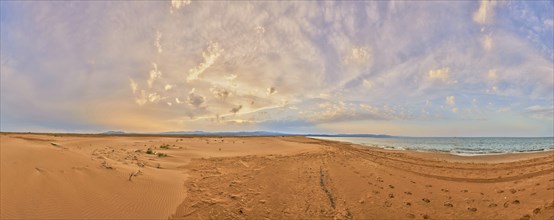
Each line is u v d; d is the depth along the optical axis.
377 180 10.84
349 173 12.34
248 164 14.55
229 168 13.09
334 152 22.95
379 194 8.70
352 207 7.48
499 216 6.55
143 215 6.27
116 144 22.02
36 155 8.37
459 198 8.27
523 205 6.98
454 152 26.77
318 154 20.94
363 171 12.99
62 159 8.62
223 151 21.69
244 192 8.72
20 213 5.54
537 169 12.55
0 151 8.09
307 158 17.97
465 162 17.20
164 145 22.09
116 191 7.21
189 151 19.84
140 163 11.64
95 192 6.91
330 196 8.47
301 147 28.52
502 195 8.27
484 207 7.29
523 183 9.58
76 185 7.04
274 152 22.30
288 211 7.15
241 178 10.75
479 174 12.36
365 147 32.78
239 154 19.70
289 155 19.58
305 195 8.56
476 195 8.55
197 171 11.89
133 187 7.72
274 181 10.39
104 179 7.77
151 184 8.24
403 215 6.89
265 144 31.41
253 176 11.22
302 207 7.46
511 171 12.73
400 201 7.99
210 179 10.31
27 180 6.71
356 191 9.05
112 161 10.31
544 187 8.25
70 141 21.64
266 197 8.27
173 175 10.16
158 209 6.70
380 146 36.47
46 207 5.88
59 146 11.98
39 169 7.38
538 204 6.77
